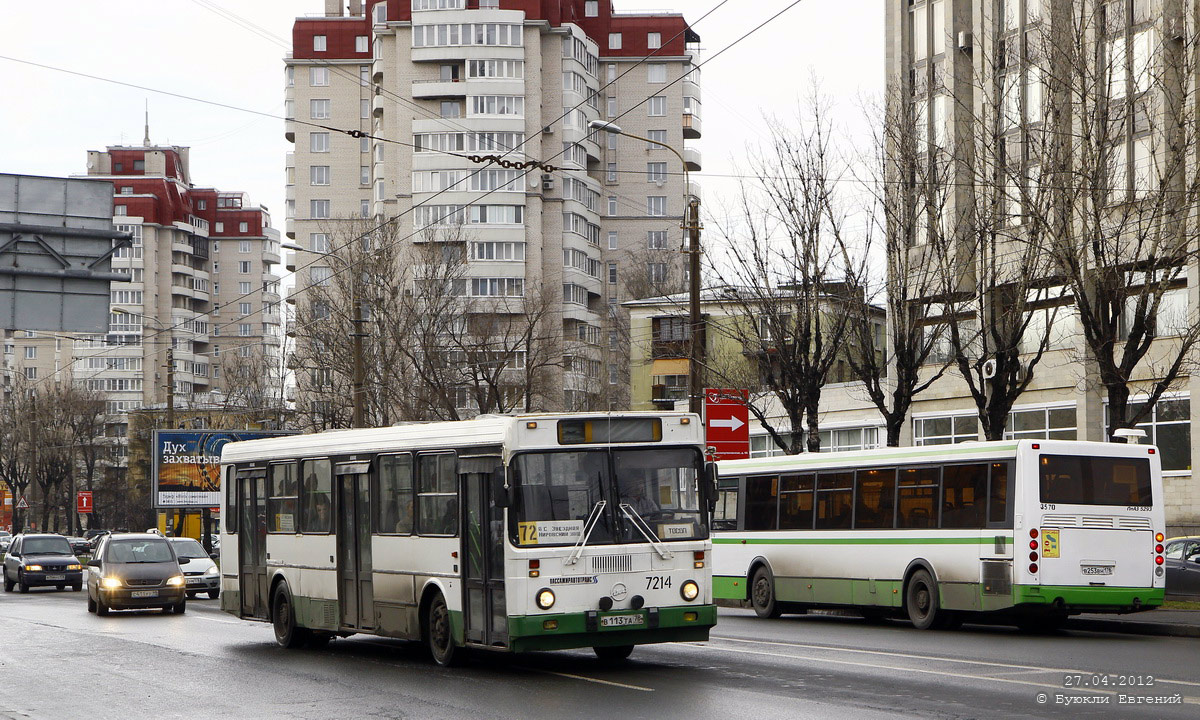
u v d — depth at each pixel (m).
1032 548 20.03
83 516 116.81
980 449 21.08
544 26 91.25
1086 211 25.62
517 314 65.25
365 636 22.62
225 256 151.62
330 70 101.31
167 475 60.84
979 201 31.77
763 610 25.67
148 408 101.50
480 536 15.81
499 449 15.47
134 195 140.25
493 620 15.48
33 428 75.38
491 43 89.50
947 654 17.03
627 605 15.38
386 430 18.20
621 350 77.69
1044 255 28.73
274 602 21.11
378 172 92.69
